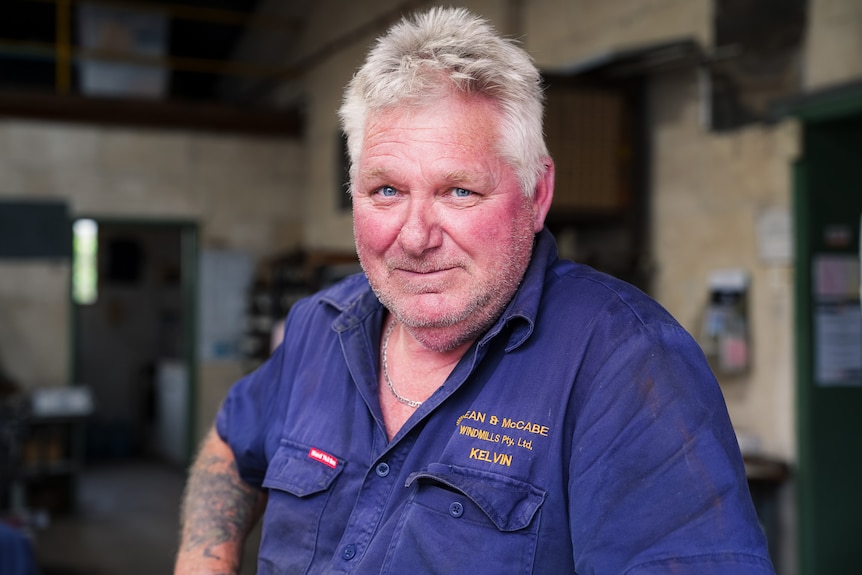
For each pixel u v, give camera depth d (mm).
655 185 3848
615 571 832
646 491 842
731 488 831
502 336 979
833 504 3170
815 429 3164
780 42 3229
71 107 6852
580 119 3756
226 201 7375
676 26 3709
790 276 3246
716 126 3523
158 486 7762
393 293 985
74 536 5973
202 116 7238
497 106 937
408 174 937
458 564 901
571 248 4324
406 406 1039
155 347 10180
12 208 5523
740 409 3473
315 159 7367
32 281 6816
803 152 3174
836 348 3213
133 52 7348
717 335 3430
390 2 6016
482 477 920
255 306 7195
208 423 7250
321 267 6129
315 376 1122
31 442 6473
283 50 8047
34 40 8727
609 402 890
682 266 3715
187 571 1192
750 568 792
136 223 7113
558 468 911
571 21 4352
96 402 9953
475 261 950
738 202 3449
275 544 1051
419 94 923
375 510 979
